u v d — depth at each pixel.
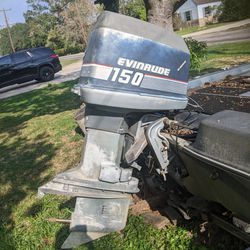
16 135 8.02
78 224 3.14
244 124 2.46
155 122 3.05
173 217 3.53
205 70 11.02
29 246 3.90
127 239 3.56
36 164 6.00
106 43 2.82
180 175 3.11
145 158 3.44
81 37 44.12
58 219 3.83
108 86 2.86
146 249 3.38
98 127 3.03
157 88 3.00
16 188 5.28
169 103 3.06
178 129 3.04
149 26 3.00
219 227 3.11
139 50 2.88
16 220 4.45
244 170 2.29
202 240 3.24
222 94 3.67
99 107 2.95
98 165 3.08
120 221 3.18
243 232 2.78
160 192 3.78
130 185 3.12
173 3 7.08
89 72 2.86
